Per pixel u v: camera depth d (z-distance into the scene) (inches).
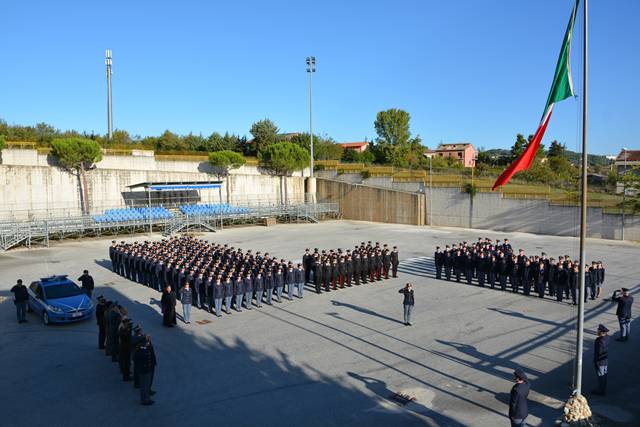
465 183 1847.9
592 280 811.4
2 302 804.0
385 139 3380.9
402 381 494.6
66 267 1090.1
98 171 1722.4
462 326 679.1
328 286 886.4
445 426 403.2
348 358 558.3
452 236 1606.8
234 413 426.9
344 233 1688.0
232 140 2886.3
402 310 762.8
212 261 894.4
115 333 549.3
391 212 2042.3
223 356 565.9
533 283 903.1
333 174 2315.5
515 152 2891.2
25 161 1590.8
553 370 522.9
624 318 610.2
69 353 580.1
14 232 1315.2
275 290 880.9
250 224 1920.5
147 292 873.5
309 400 451.8
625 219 1455.5
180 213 1772.9
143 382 439.5
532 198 1665.8
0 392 471.5
